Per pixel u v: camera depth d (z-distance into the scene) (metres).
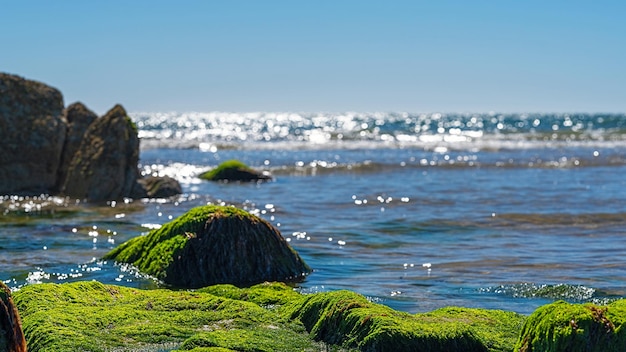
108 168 26.95
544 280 13.98
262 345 9.05
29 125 28.00
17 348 7.82
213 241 14.31
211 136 76.69
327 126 110.88
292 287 13.54
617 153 49.41
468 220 21.78
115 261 15.30
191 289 13.56
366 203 25.72
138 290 11.50
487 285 13.59
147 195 27.23
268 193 28.80
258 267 14.39
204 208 14.84
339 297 10.05
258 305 11.16
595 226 20.73
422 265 15.49
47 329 9.19
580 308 8.56
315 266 15.48
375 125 108.62
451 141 64.94
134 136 27.80
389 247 17.59
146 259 14.59
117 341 9.17
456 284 13.70
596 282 13.81
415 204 25.45
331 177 35.28
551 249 17.28
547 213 23.14
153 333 9.48
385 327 9.02
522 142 62.81
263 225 14.78
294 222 21.42
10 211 23.52
